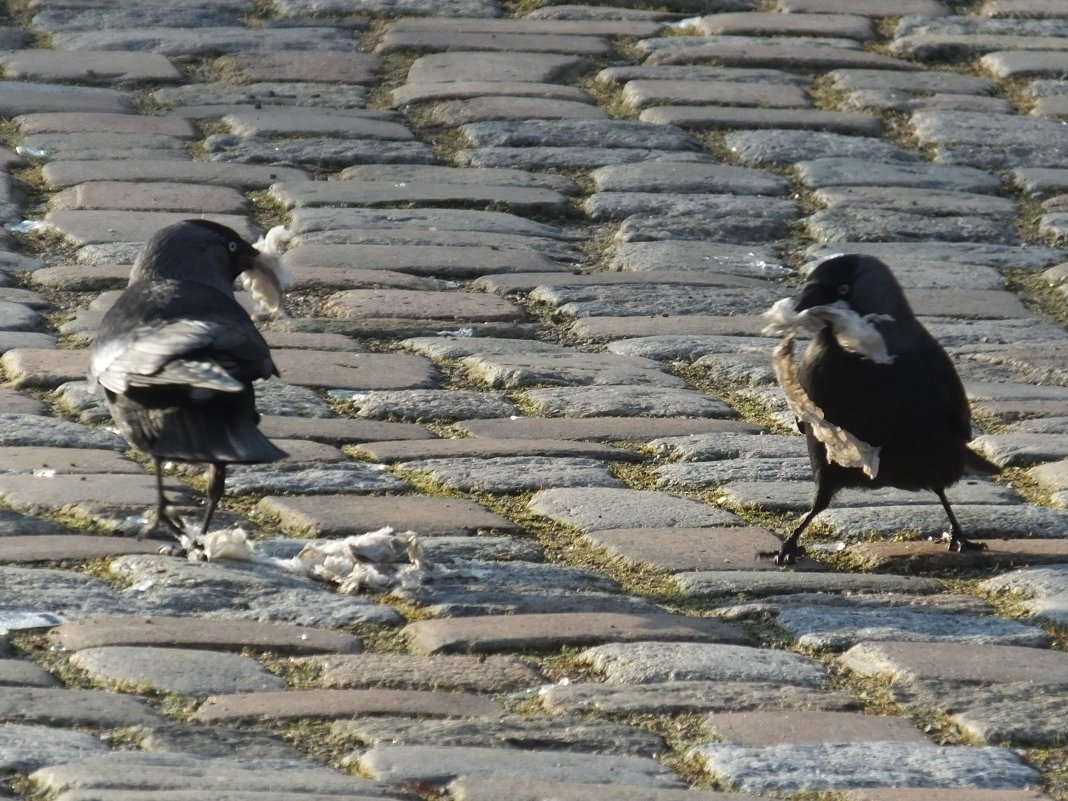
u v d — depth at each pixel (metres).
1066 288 13.28
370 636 7.91
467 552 8.99
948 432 9.55
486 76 17.00
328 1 18.81
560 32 18.39
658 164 15.27
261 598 8.21
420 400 11.11
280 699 7.09
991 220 14.52
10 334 11.62
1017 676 7.61
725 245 13.95
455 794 6.29
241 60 17.23
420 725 6.88
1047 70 17.66
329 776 6.36
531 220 14.25
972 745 6.97
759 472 10.38
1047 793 6.54
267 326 12.20
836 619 8.24
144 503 9.41
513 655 7.73
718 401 11.38
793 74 17.50
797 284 13.35
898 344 9.42
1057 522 9.83
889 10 19.39
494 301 12.80
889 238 14.09
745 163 15.47
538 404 11.21
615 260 13.64
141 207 13.84
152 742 6.61
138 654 7.43
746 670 7.62
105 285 12.52
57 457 9.98
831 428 9.13
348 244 13.49
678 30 18.67
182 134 15.41
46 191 14.19
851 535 9.68
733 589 8.68
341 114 15.99
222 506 9.54
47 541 8.77
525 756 6.64
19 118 15.60
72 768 6.26
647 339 12.32
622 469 10.40
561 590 8.55
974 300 13.07
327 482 9.88
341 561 8.60
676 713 7.16
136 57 17.17
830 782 6.55
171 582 8.27
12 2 18.48
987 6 19.58
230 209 13.94
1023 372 11.95
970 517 9.89
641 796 6.31
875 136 16.09
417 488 9.93
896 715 7.22
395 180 14.72
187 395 8.56
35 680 7.14
